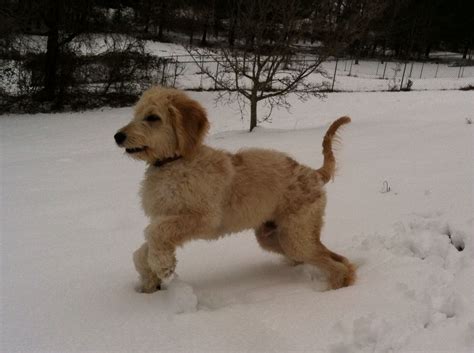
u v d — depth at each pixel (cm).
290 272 446
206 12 1781
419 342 282
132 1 2486
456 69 4241
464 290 335
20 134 1567
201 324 325
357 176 717
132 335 314
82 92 2150
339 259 427
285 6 1370
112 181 786
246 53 1470
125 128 385
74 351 297
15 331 318
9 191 731
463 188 581
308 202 425
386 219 525
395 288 368
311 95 2214
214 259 465
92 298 368
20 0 1920
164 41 3425
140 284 397
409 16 4269
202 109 411
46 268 423
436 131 1061
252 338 308
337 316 330
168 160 398
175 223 368
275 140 1140
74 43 2144
